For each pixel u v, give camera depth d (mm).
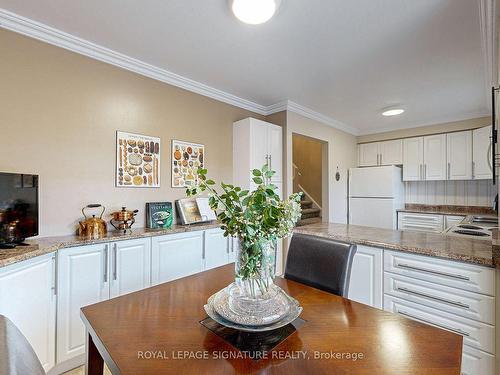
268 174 1066
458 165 4008
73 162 2082
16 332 672
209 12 1756
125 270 2012
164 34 2008
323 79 2797
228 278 1461
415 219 4184
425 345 833
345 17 1804
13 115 1818
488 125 3811
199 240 2545
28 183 1708
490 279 1418
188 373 708
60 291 1693
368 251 1936
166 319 1000
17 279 1412
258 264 1031
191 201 2842
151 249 2178
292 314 987
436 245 1763
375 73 2662
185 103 2865
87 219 2070
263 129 3314
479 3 1635
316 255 1478
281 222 1048
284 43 2129
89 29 1943
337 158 4602
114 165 2314
